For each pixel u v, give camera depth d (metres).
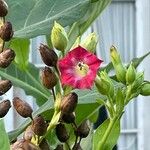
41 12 0.39
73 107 0.34
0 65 0.35
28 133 0.34
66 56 0.32
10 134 0.38
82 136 0.36
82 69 0.32
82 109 0.43
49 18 0.39
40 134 0.34
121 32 1.49
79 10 0.39
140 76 0.37
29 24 0.39
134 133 1.50
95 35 0.35
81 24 0.45
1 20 0.36
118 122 0.37
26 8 0.39
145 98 1.47
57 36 0.36
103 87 0.36
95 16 0.46
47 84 0.35
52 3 0.39
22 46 0.50
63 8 0.39
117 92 0.36
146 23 1.46
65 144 0.36
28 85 0.52
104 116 0.49
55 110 0.34
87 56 0.32
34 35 0.39
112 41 1.48
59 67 0.33
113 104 0.37
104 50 1.46
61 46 0.36
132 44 1.50
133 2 1.50
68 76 0.32
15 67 0.53
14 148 0.33
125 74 0.37
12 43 0.50
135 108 1.49
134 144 1.50
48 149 0.34
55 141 0.40
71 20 0.39
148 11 1.46
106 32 1.48
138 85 0.37
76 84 0.32
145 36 1.47
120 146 1.50
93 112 0.43
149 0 1.46
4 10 0.36
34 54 1.22
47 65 0.35
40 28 0.39
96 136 0.37
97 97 0.40
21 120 0.95
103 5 0.46
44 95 0.52
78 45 0.34
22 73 0.53
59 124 0.35
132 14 1.49
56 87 0.38
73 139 0.38
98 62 0.32
